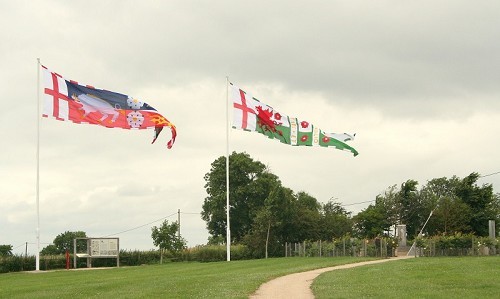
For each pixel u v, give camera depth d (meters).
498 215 93.50
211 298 26.95
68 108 56.66
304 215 91.62
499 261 45.88
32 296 30.45
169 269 50.97
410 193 99.12
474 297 25.61
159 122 59.66
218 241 109.06
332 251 71.38
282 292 29.52
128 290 31.28
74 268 63.09
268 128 67.44
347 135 70.38
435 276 35.22
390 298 25.52
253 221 97.94
